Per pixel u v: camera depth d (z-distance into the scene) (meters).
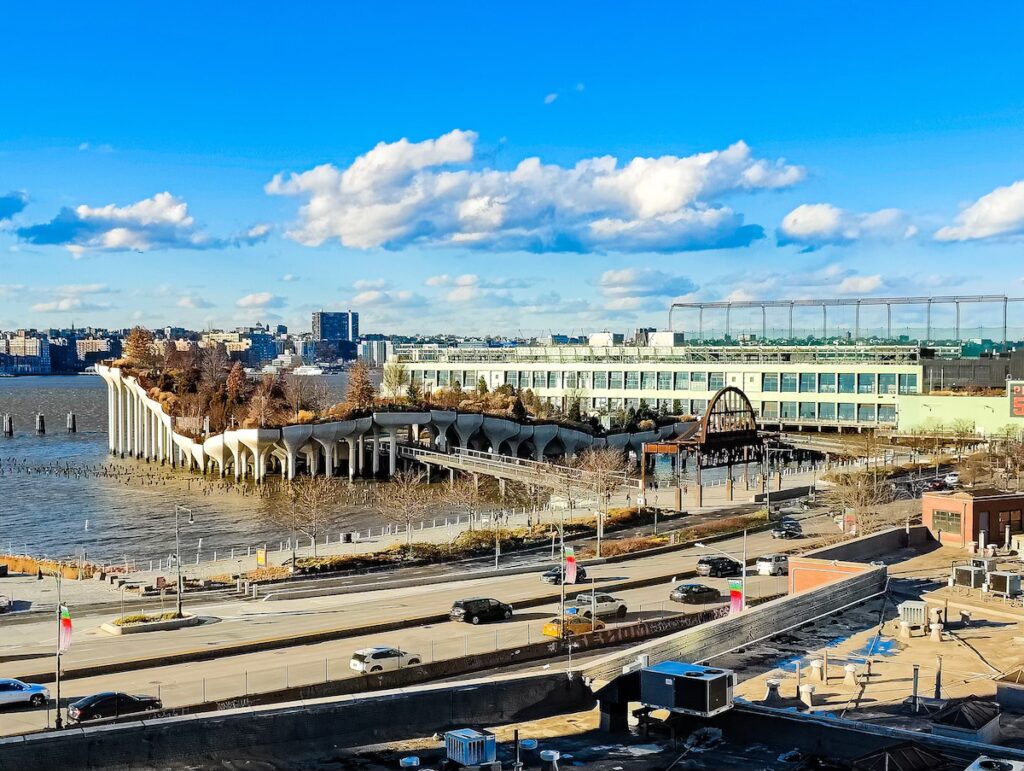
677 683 37.19
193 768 32.25
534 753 35.84
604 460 179.88
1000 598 65.56
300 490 176.50
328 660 70.06
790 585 73.12
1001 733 41.66
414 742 36.25
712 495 167.25
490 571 106.56
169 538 146.88
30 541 145.38
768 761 35.16
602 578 102.31
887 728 35.59
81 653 71.94
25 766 29.28
